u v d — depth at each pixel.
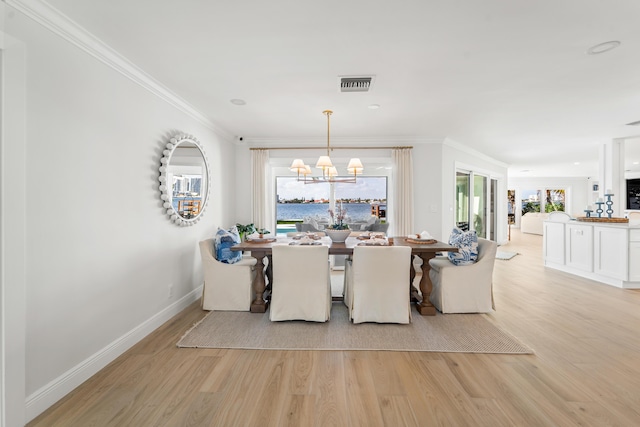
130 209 2.54
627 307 3.38
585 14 1.86
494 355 2.34
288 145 5.23
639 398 1.81
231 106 3.56
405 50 2.29
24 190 1.63
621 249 4.16
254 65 2.54
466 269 3.21
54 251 1.84
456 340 2.58
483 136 5.11
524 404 1.77
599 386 1.94
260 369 2.15
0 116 1.55
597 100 3.36
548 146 5.92
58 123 1.87
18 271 1.60
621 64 2.52
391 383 1.98
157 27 2.00
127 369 2.16
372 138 5.13
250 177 5.23
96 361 2.13
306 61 2.47
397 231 5.08
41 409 1.72
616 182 5.18
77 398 1.84
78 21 1.92
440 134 4.95
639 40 2.15
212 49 2.28
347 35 2.10
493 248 3.21
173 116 3.25
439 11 1.83
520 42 2.18
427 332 2.74
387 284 2.92
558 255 5.26
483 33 2.07
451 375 2.07
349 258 3.62
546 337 2.64
